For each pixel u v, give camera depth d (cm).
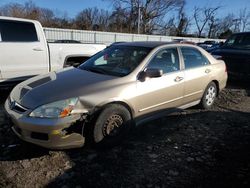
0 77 579
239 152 394
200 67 536
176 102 483
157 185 309
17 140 400
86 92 359
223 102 655
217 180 323
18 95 376
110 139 381
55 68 668
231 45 957
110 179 316
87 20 5366
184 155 378
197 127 481
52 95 349
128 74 407
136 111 407
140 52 450
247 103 664
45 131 330
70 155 363
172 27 5775
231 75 873
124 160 358
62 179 313
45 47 640
